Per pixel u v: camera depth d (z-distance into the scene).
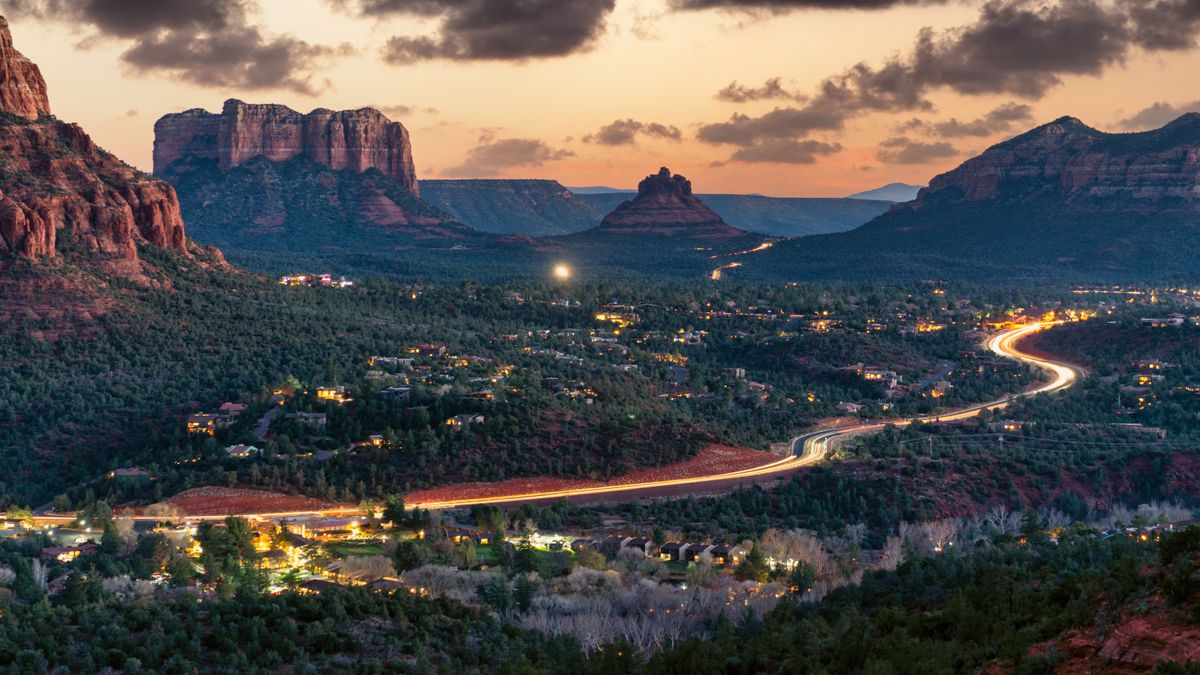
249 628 159.62
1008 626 122.88
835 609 165.62
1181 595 103.25
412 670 153.62
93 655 151.12
